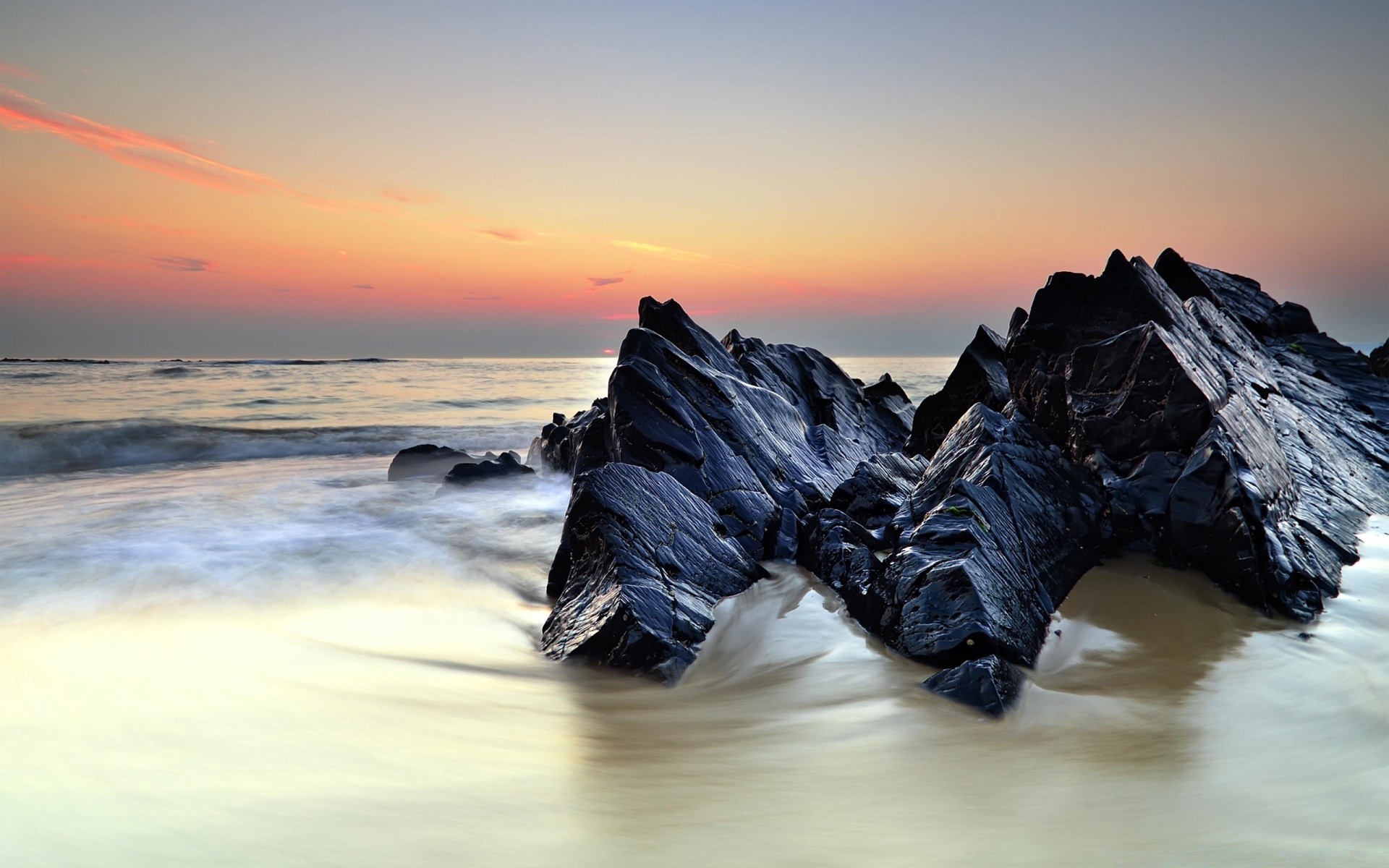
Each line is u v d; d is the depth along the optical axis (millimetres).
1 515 14828
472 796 4320
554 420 20750
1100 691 6059
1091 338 10422
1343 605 7535
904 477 11969
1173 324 10195
